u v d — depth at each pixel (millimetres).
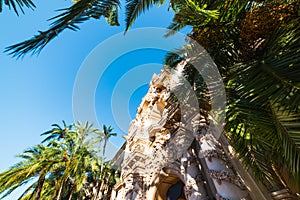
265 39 4504
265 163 3824
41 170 15680
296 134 2809
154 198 13430
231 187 5816
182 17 6172
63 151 19328
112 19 6949
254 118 3467
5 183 13039
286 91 2955
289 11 4320
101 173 22594
